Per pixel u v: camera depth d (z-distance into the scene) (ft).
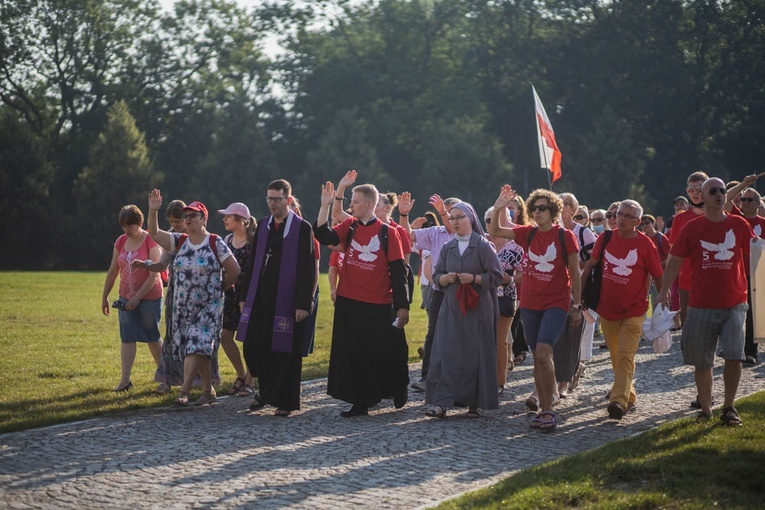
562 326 36.65
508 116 281.95
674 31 263.70
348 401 38.45
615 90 266.57
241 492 26.32
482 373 38.11
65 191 256.52
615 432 35.24
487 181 250.37
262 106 284.00
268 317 38.83
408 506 25.03
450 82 276.21
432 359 38.86
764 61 259.39
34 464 29.48
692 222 35.70
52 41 264.93
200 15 283.18
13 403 40.29
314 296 43.19
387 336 39.17
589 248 42.01
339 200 41.52
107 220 234.58
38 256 235.61
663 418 37.81
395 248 39.11
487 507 24.00
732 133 268.82
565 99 273.95
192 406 40.01
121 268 44.91
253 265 39.45
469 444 33.04
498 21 280.31
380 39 281.33
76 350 59.21
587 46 268.82
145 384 45.93
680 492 25.41
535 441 33.65
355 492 26.37
